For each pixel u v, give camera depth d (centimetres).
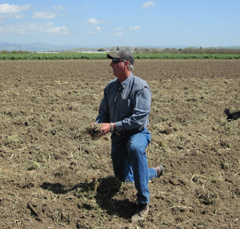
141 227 297
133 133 326
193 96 923
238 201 354
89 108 728
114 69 316
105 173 401
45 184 372
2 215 304
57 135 534
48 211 314
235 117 681
